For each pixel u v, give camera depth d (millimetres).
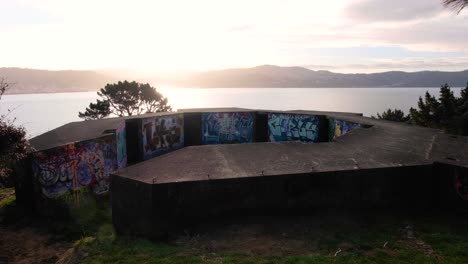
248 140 15125
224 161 6371
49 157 7750
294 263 4270
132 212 5516
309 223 5496
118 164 10547
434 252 4535
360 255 4492
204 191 5438
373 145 7668
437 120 16922
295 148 7379
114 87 25203
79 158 8578
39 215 7695
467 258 4359
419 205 6145
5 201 8531
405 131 9500
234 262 4359
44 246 6461
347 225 5430
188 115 14586
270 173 5711
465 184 5730
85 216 7891
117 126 10617
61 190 8062
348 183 5895
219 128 14766
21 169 7734
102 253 4840
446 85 16969
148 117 12281
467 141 8219
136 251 4848
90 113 24531
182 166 6082
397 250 4617
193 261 4430
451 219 5613
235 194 5551
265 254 4566
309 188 5777
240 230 5293
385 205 6070
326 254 4547
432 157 6562
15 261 5863
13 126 6461
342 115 12828
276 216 5695
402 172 6074
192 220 5426
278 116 14266
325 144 7785
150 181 5352
